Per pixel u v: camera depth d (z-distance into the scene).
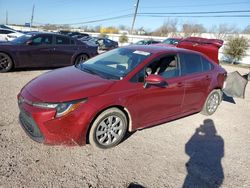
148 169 3.18
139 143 3.81
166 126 4.57
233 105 6.62
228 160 3.63
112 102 3.33
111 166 3.15
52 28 79.44
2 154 3.11
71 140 3.18
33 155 3.18
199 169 3.31
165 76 4.12
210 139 4.27
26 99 3.24
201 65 4.93
